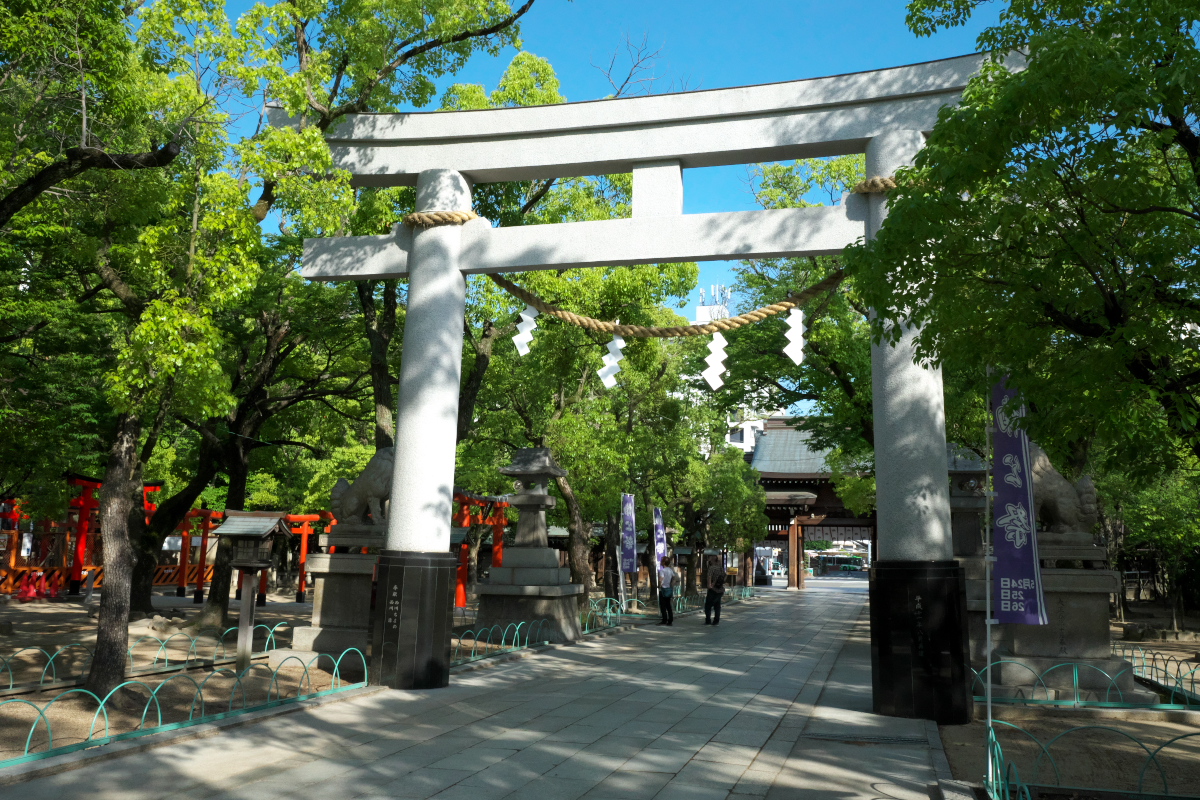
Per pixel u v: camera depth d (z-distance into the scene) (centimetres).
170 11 955
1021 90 533
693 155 1084
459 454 3084
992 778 586
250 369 1900
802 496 4588
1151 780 653
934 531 913
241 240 980
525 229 1121
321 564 1280
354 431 3344
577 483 2466
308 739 752
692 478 3234
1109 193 543
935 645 889
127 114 1072
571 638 1742
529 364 2434
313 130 1016
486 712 900
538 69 1795
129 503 949
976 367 662
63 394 1894
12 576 2694
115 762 650
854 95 1027
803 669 1322
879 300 628
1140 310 548
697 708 940
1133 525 2008
